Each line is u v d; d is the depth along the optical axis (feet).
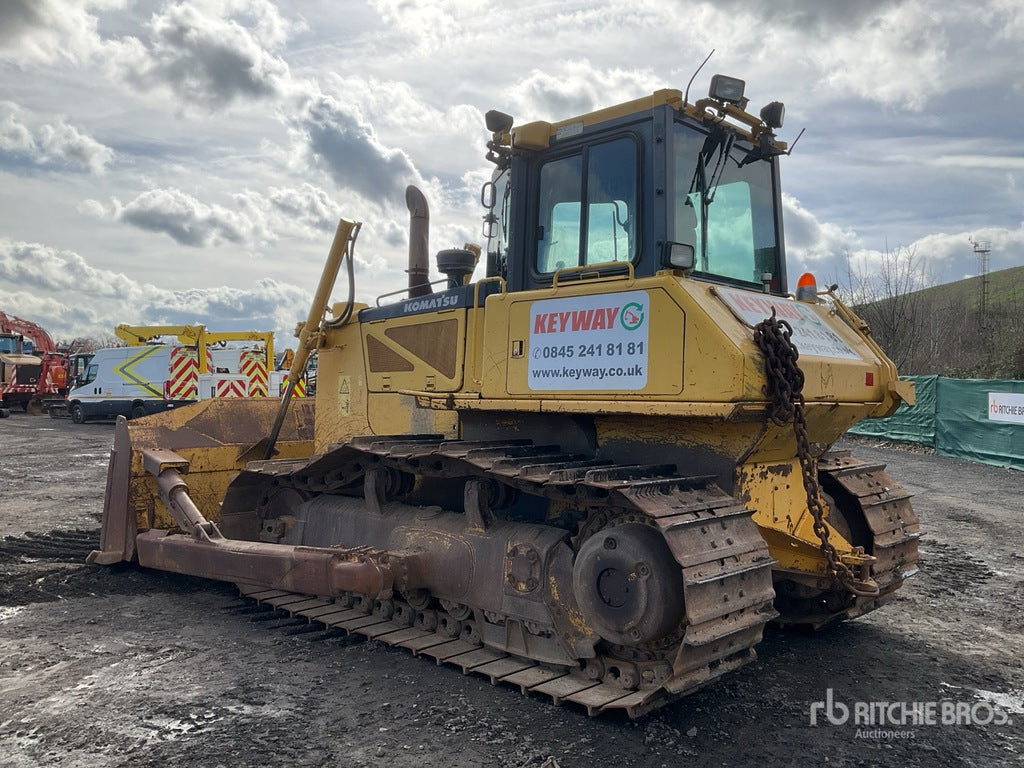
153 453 21.03
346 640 16.48
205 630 17.07
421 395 17.03
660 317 13.16
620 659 13.35
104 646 15.96
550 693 13.08
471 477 16.17
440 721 12.59
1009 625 18.33
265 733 12.07
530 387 15.02
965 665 15.71
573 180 15.83
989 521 31.30
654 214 14.30
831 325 16.75
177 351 71.41
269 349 76.84
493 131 16.88
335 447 17.03
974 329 89.30
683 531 12.05
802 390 13.51
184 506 19.44
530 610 14.38
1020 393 47.19
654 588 12.05
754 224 17.01
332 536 18.71
